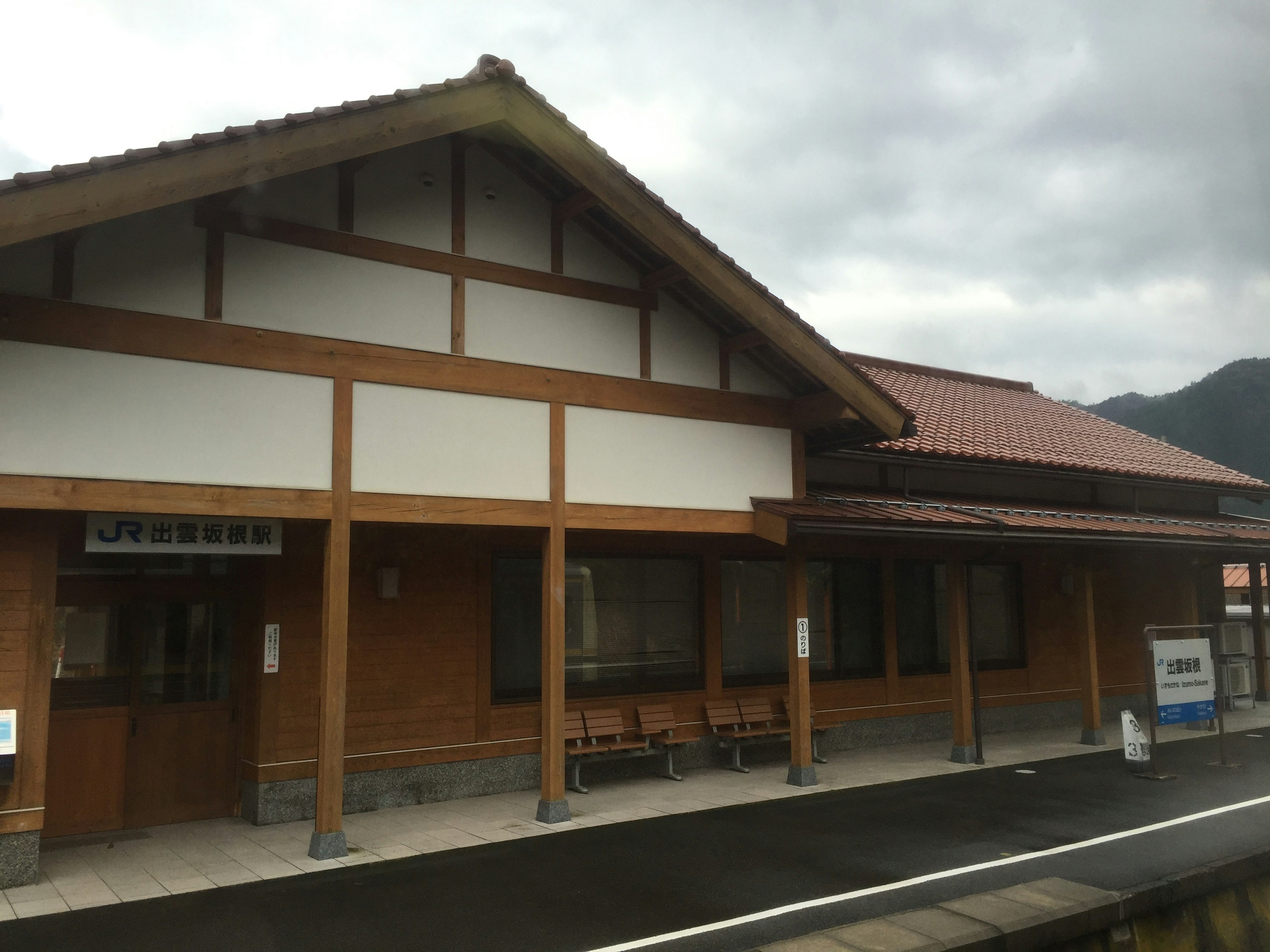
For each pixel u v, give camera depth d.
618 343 8.90
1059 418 19.47
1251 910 7.15
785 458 10.02
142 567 8.18
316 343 7.20
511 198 8.41
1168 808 9.02
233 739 8.59
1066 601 15.55
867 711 12.70
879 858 7.29
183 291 6.70
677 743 10.22
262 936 5.62
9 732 6.37
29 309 6.11
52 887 6.48
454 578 9.50
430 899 6.28
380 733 8.88
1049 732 14.28
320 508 7.09
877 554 13.12
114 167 5.80
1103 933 6.23
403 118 7.01
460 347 7.90
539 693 10.02
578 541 10.32
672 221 8.33
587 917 5.97
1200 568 15.90
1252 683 18.14
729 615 11.73
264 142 6.40
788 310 8.99
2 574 6.43
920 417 14.97
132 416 6.42
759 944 5.52
